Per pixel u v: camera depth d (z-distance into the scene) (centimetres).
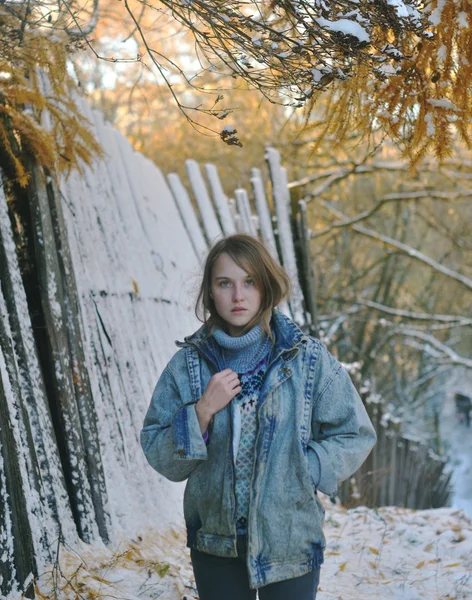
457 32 353
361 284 1912
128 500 451
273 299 263
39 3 372
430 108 365
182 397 261
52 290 413
